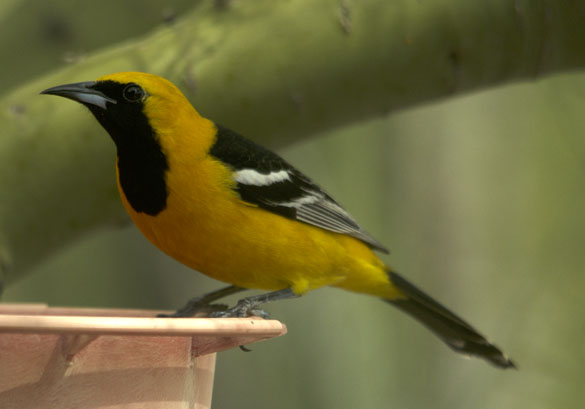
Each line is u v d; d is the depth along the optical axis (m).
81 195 8.67
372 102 9.02
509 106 15.95
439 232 16.75
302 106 8.77
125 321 4.69
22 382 4.92
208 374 6.14
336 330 15.32
